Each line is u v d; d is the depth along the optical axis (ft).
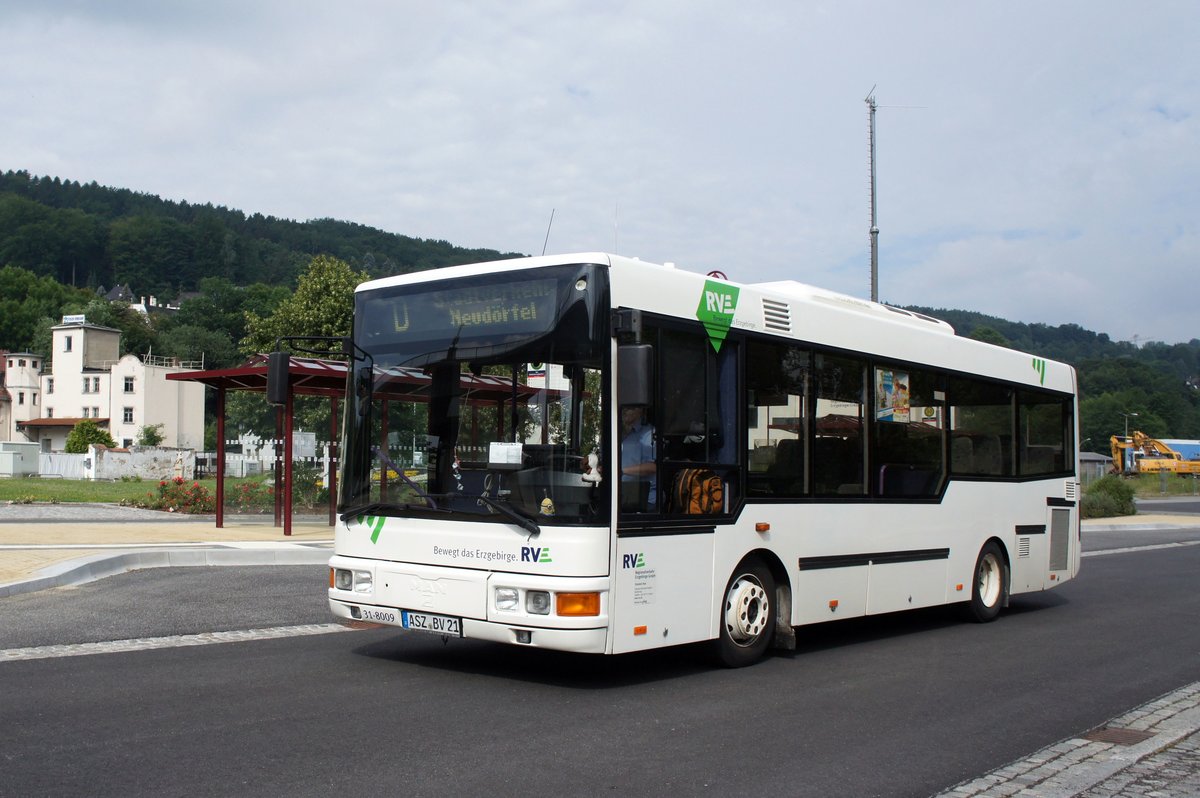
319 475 84.94
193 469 215.92
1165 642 37.24
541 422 25.68
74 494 124.26
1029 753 22.15
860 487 34.50
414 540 27.02
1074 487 48.19
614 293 25.91
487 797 17.80
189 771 18.61
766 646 30.68
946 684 29.01
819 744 22.17
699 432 28.30
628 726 22.98
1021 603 48.85
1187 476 299.38
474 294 27.30
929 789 19.36
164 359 344.49
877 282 79.77
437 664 29.04
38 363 380.99
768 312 31.12
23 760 19.02
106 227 643.45
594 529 24.86
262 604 38.99
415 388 27.76
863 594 34.32
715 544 28.53
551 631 24.64
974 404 41.19
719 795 18.52
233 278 642.63
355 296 29.50
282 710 23.27
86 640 31.09
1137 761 21.58
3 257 596.70
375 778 18.57
